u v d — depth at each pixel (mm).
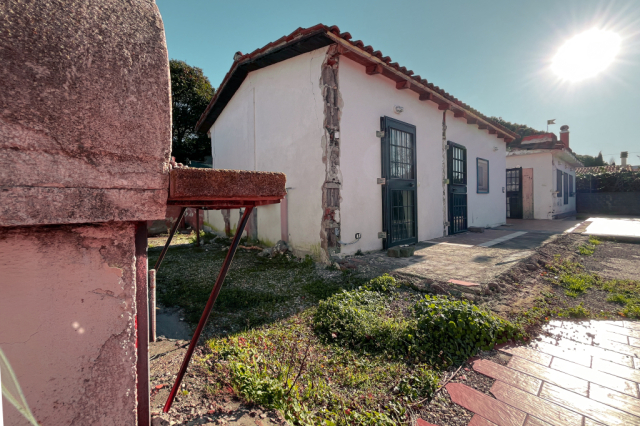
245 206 1438
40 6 877
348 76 5547
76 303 967
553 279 4527
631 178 18359
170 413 1642
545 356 2541
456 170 8953
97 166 937
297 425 1686
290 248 6043
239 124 7938
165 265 5594
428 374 2215
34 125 844
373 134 6066
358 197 5746
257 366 2205
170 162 1136
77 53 910
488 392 2098
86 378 986
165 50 1083
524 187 14859
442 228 8227
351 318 2957
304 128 5652
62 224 942
